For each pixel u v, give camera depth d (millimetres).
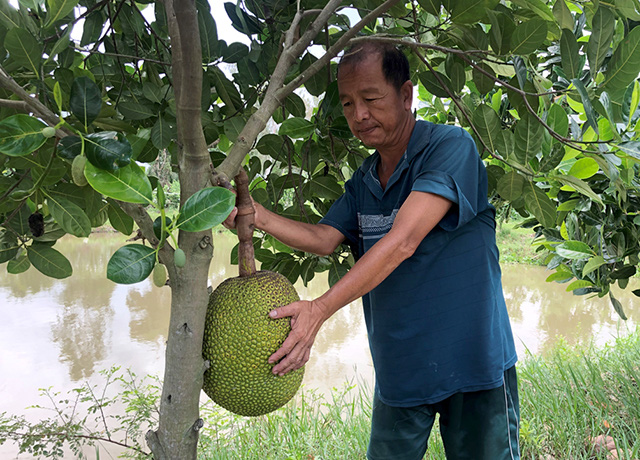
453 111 2854
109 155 793
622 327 6066
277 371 1040
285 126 1519
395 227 1213
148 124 1585
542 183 2432
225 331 1031
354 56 1332
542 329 6035
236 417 3248
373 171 1612
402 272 1530
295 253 2018
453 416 1562
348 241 1748
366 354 5031
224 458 2893
